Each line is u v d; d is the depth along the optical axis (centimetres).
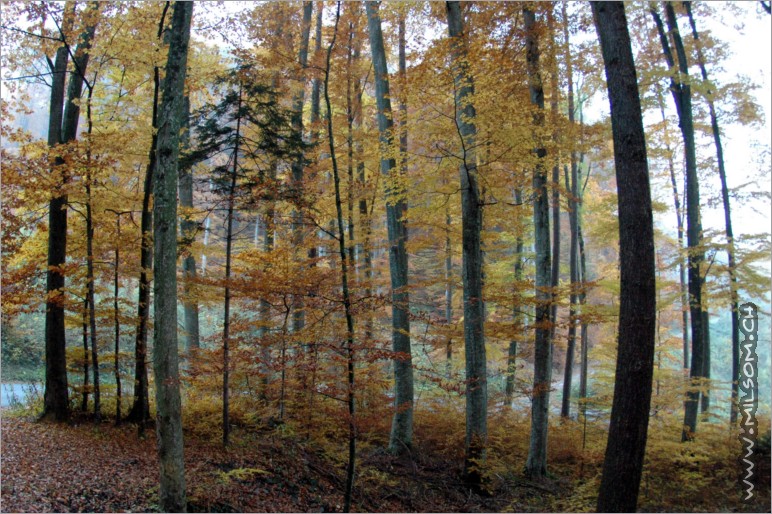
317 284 791
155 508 616
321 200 1153
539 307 1001
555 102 1118
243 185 885
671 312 1766
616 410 567
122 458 771
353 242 1134
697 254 1076
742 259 1069
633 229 567
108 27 923
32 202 845
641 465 558
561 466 1127
